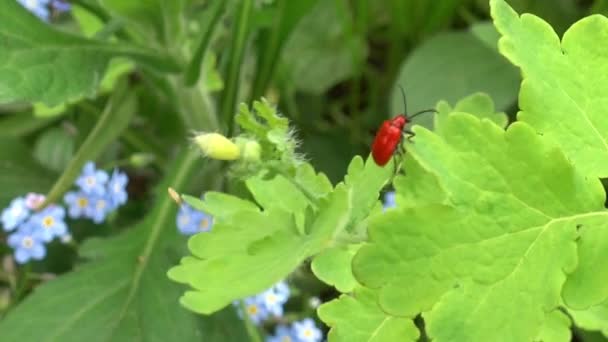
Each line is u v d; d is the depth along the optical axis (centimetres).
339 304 18
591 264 16
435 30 33
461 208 15
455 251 15
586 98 16
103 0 24
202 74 26
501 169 16
